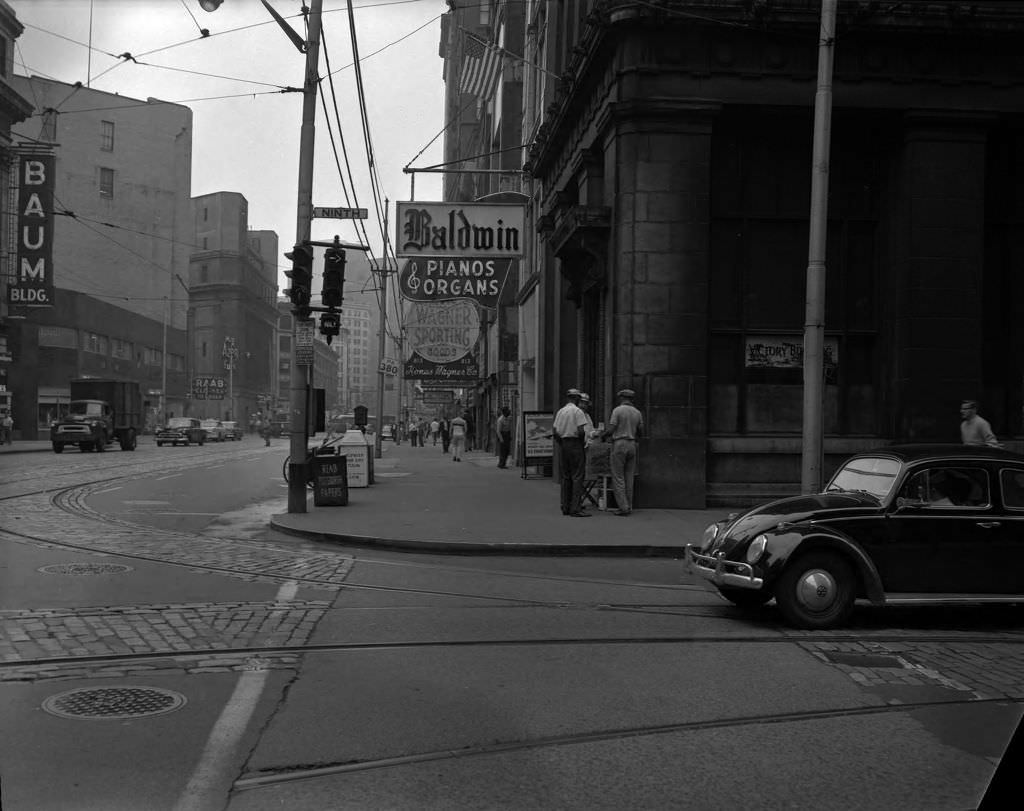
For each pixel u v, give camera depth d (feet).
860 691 19.15
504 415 94.48
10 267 144.25
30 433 170.60
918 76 50.70
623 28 50.11
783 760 15.20
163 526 45.57
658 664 21.12
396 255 75.25
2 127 143.13
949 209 50.85
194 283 339.57
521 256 75.56
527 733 16.35
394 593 29.07
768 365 52.54
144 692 18.26
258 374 377.30
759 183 52.75
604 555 37.96
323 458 53.16
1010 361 52.95
